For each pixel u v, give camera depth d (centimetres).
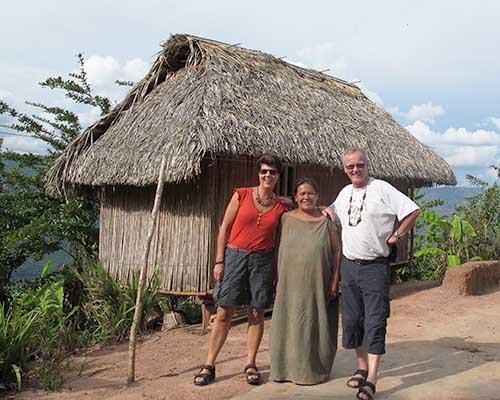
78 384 492
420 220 1362
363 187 424
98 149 842
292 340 435
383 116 1122
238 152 669
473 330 635
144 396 432
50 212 1139
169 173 661
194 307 884
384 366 485
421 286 997
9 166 1233
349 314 429
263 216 439
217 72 789
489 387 429
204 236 727
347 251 423
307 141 778
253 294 444
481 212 1300
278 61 985
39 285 1081
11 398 459
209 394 424
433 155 1103
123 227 834
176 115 741
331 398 402
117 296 723
